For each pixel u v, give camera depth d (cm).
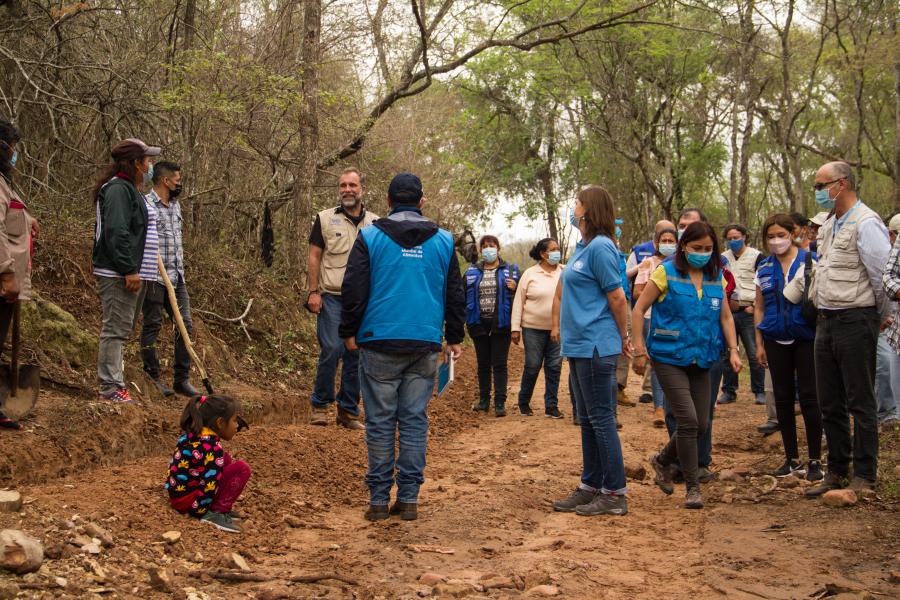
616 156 2905
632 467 720
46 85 1041
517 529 548
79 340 734
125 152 660
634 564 466
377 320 555
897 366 797
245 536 491
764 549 489
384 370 559
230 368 941
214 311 1027
